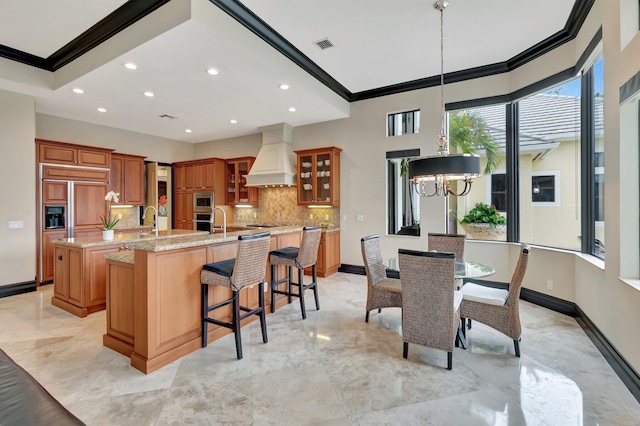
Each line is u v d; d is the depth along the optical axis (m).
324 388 2.23
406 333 2.61
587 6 3.04
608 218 2.57
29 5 2.96
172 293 2.63
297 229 4.36
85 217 5.23
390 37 3.66
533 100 4.12
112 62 3.39
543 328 3.25
